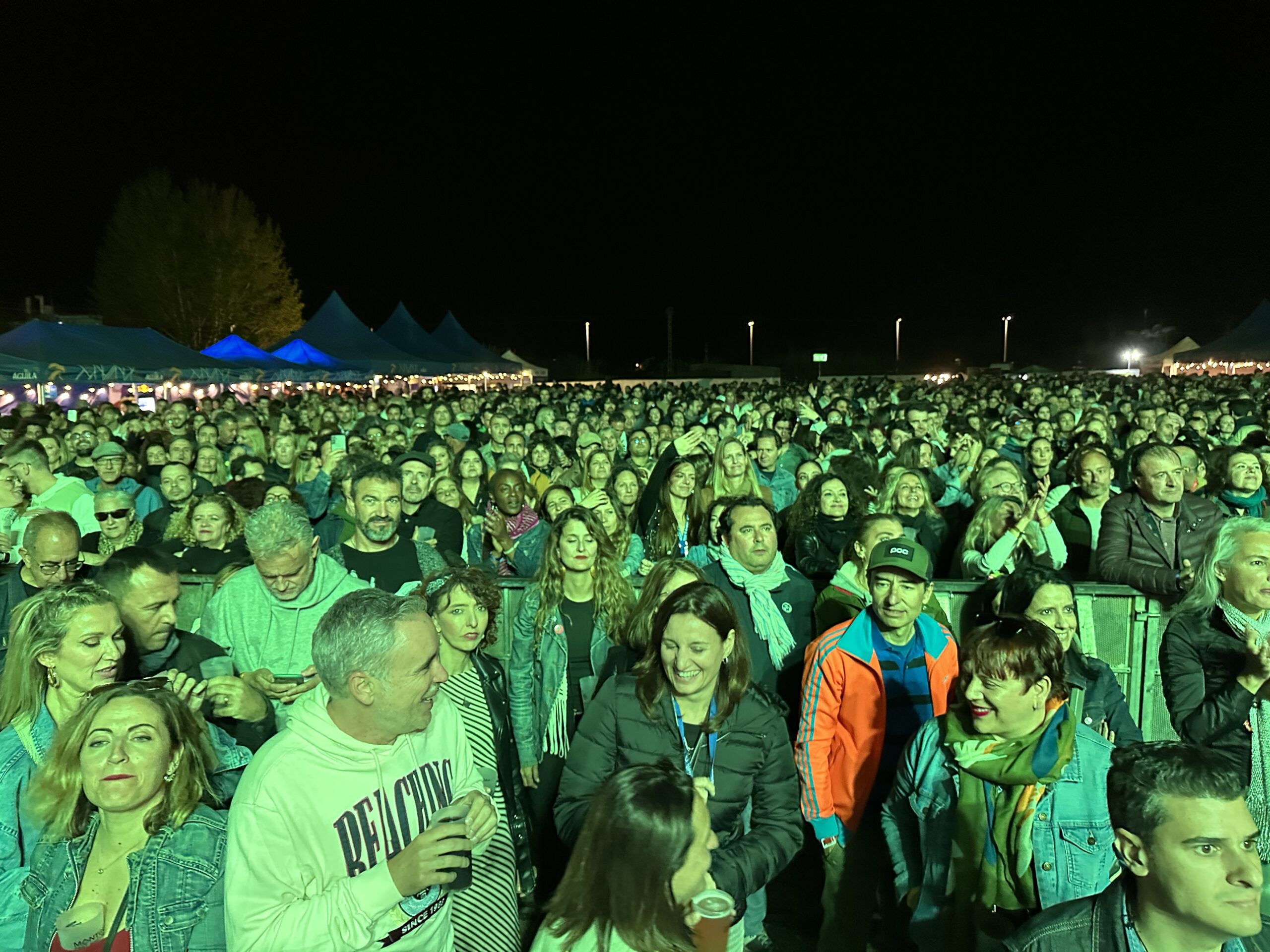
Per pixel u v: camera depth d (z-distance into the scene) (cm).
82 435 946
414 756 243
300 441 1084
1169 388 2212
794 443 1088
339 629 223
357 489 430
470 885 280
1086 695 331
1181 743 188
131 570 310
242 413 1392
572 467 812
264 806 220
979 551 470
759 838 280
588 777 290
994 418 1407
